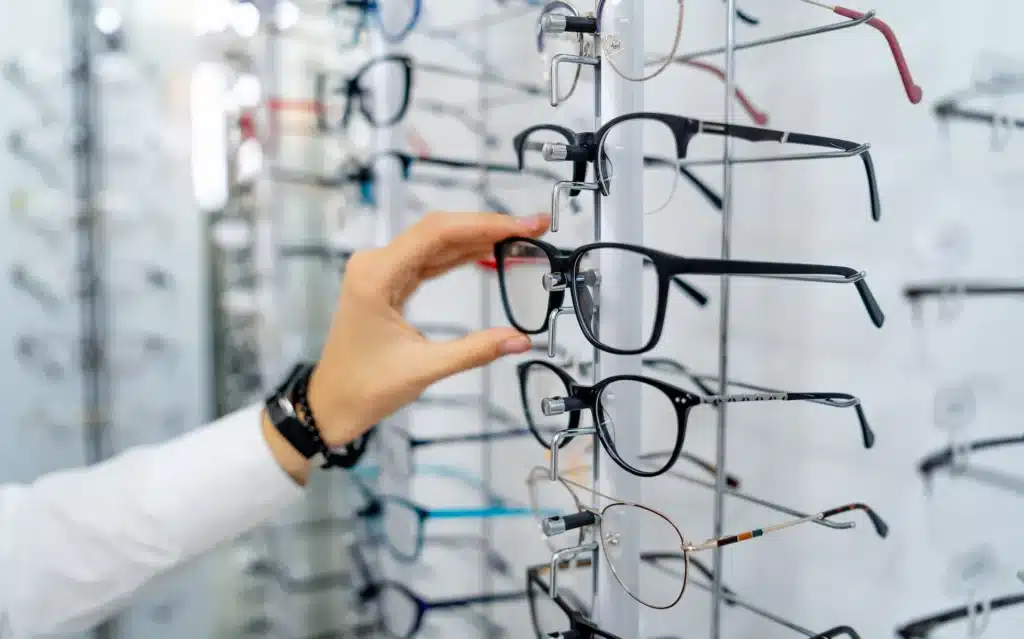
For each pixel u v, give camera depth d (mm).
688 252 656
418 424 966
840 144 465
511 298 549
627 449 488
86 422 1381
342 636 1297
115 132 1363
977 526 545
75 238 1359
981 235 536
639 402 492
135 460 625
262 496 595
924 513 573
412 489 973
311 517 1293
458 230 523
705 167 670
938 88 549
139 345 1398
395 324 540
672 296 714
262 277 1311
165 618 1338
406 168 923
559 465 540
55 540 578
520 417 816
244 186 1335
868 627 606
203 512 580
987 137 527
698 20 647
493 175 818
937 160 552
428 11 926
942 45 546
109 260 1383
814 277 437
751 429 681
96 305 1381
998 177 524
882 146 580
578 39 497
